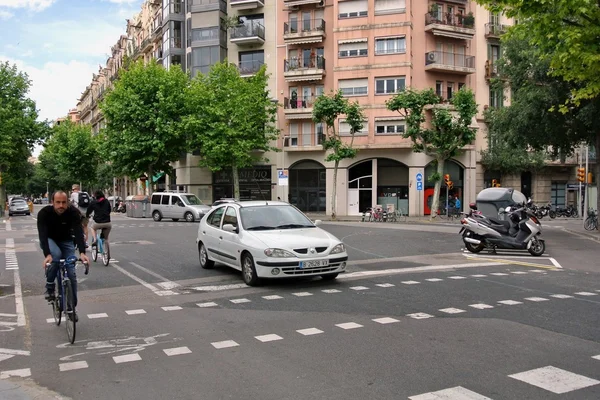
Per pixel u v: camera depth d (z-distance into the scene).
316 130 42.91
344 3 40.62
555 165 42.94
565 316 7.47
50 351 6.14
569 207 41.75
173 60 50.59
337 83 40.88
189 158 47.62
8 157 47.25
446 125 33.47
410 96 33.62
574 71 13.48
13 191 112.19
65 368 5.51
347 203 41.97
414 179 39.84
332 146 36.38
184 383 5.00
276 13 44.81
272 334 6.66
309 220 11.35
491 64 41.88
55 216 6.91
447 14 40.81
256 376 5.13
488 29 41.97
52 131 49.81
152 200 36.09
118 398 4.67
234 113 38.50
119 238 21.14
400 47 39.31
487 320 7.25
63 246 7.05
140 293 9.66
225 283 10.54
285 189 44.41
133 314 7.95
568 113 21.80
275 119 41.47
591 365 5.32
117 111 41.22
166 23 51.44
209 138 38.97
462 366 5.32
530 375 5.04
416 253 15.64
